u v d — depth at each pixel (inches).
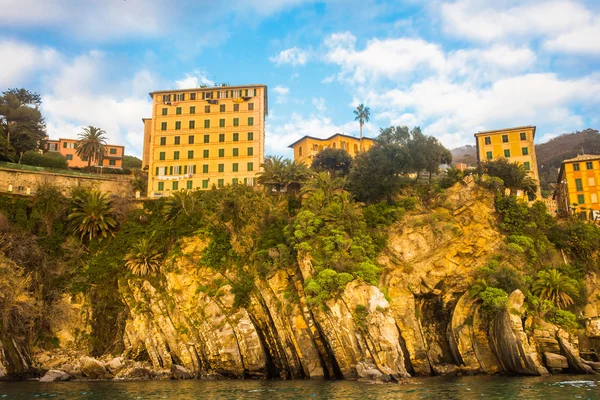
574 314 2197.3
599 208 3467.0
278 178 2770.7
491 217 2522.1
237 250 2432.3
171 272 2369.6
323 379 2037.4
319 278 2015.3
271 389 1633.9
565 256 2588.6
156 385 1795.0
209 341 2187.5
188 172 3307.1
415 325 2175.2
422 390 1531.7
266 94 3641.7
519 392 1439.5
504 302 2068.2
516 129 3622.0
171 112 3437.5
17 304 2213.3
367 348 1902.1
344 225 2260.1
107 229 2623.0
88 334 2346.2
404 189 2682.1
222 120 3388.3
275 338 2236.7
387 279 2215.8
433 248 2367.1
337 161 3405.5
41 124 3769.7
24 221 2568.9
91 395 1485.0
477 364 2145.7
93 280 2472.9
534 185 2876.5
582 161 3592.5
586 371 1995.6
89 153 3629.4
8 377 2025.1
